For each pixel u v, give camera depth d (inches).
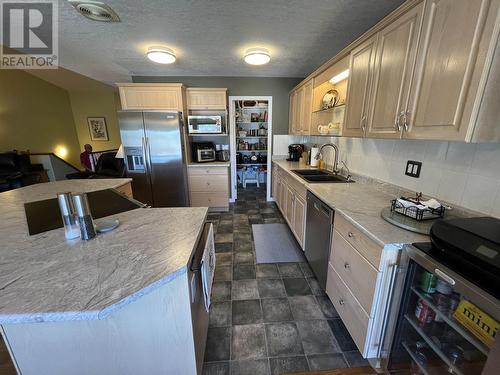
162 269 31.8
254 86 151.5
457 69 36.0
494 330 28.2
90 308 24.7
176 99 134.0
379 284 43.6
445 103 38.5
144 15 70.1
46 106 233.5
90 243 38.9
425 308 39.8
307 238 85.9
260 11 68.0
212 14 69.7
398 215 51.4
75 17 72.5
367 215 53.6
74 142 268.1
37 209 56.3
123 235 42.0
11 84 201.3
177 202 137.8
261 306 69.1
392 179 70.6
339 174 102.7
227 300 71.6
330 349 55.5
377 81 57.7
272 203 167.9
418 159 59.9
